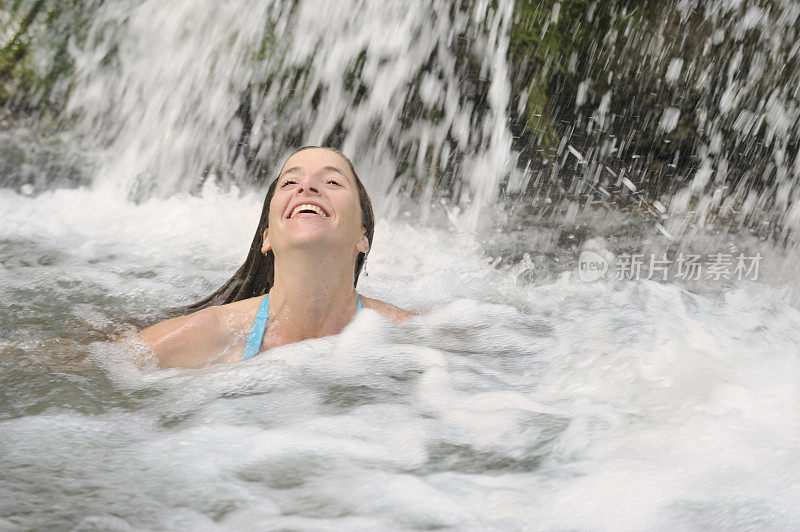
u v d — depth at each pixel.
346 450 2.70
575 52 7.97
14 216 6.51
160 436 2.80
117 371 3.47
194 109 8.41
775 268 6.04
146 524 2.21
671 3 7.80
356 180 4.07
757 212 7.36
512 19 7.93
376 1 8.01
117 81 8.70
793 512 2.30
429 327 4.14
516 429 2.87
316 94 8.26
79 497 2.34
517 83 8.02
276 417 2.98
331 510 2.30
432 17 7.94
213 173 8.19
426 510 2.31
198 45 8.46
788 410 2.93
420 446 2.73
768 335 3.96
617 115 8.06
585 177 7.93
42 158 7.91
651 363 3.49
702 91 7.88
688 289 5.30
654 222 7.09
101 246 5.98
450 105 8.10
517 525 2.25
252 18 8.32
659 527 2.25
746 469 2.52
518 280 5.53
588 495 2.40
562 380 3.39
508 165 7.96
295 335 3.90
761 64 7.71
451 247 6.42
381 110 8.19
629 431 2.82
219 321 3.86
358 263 4.22
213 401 3.13
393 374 3.46
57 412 2.98
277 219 3.80
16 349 3.64
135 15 8.73
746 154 7.93
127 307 4.56
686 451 2.65
